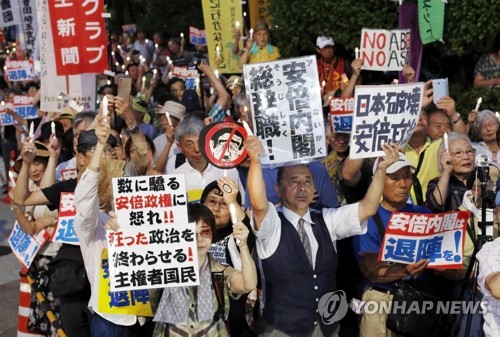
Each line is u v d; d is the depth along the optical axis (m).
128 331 5.93
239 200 6.39
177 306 5.25
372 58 9.65
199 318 5.25
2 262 10.96
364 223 5.58
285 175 5.57
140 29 25.73
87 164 6.00
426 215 5.74
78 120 7.64
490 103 10.87
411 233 5.78
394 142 5.82
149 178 5.22
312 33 12.32
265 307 5.57
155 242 5.20
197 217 5.31
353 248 6.11
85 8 9.52
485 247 4.79
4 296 9.55
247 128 5.30
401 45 9.73
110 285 5.16
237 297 5.42
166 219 5.21
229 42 12.52
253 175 5.27
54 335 6.98
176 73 13.68
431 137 7.51
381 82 12.69
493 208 5.76
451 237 5.88
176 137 7.23
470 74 12.23
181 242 5.20
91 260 5.77
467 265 6.11
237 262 5.79
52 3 9.55
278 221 5.49
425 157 7.31
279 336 5.49
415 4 10.52
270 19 13.75
